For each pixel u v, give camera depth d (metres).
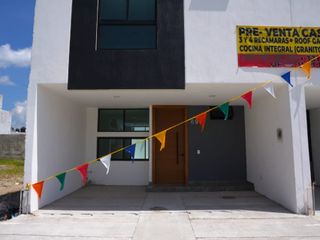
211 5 7.09
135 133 10.78
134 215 6.44
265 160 8.32
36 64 6.91
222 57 6.92
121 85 6.95
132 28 7.29
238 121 10.15
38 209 6.96
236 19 7.01
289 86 6.85
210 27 7.01
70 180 9.13
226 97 8.62
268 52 6.91
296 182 6.57
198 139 10.04
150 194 8.80
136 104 10.00
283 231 5.29
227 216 6.30
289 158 6.83
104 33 7.27
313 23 7.02
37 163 6.87
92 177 10.63
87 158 10.69
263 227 5.53
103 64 6.99
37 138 6.88
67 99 8.91
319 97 8.22
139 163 10.66
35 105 6.79
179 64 6.99
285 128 7.02
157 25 7.13
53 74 6.89
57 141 8.10
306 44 6.95
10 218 6.34
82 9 7.12
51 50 6.96
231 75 6.86
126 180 10.61
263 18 7.01
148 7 7.36
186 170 9.88
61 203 7.63
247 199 7.98
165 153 10.10
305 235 5.07
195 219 6.09
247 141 9.88
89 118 10.84
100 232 5.30
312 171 10.64
